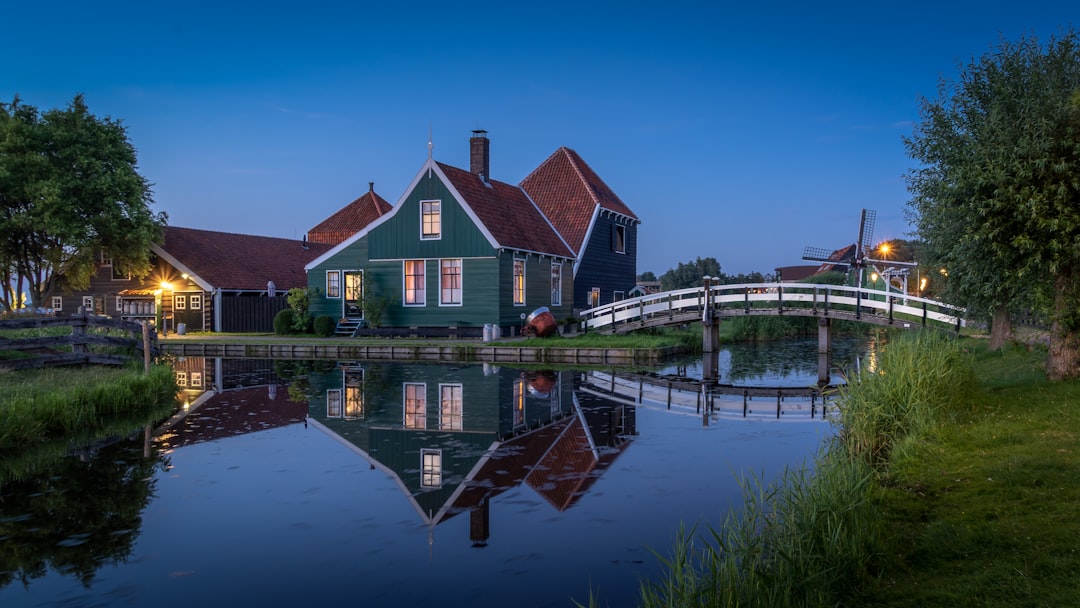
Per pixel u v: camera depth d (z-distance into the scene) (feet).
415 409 44.83
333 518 23.11
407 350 82.53
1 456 31.91
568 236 114.11
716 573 15.72
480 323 90.53
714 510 23.58
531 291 98.78
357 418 41.45
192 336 106.32
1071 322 33.81
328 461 30.76
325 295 100.68
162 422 40.06
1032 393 32.14
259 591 17.56
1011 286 36.76
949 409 30.04
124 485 27.04
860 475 21.47
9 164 99.25
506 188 108.58
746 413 43.91
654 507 23.98
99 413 41.65
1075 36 33.86
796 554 16.62
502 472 28.81
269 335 105.50
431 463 30.42
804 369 71.77
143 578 18.40
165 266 116.98
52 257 106.42
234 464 30.27
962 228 36.86
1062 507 17.74
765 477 27.58
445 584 17.92
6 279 107.34
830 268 194.90
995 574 14.80
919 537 17.72
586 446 33.78
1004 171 31.73
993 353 51.96
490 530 21.84
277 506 24.35
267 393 52.03
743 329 110.01
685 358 84.17
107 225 107.04
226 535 21.57
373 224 95.35
